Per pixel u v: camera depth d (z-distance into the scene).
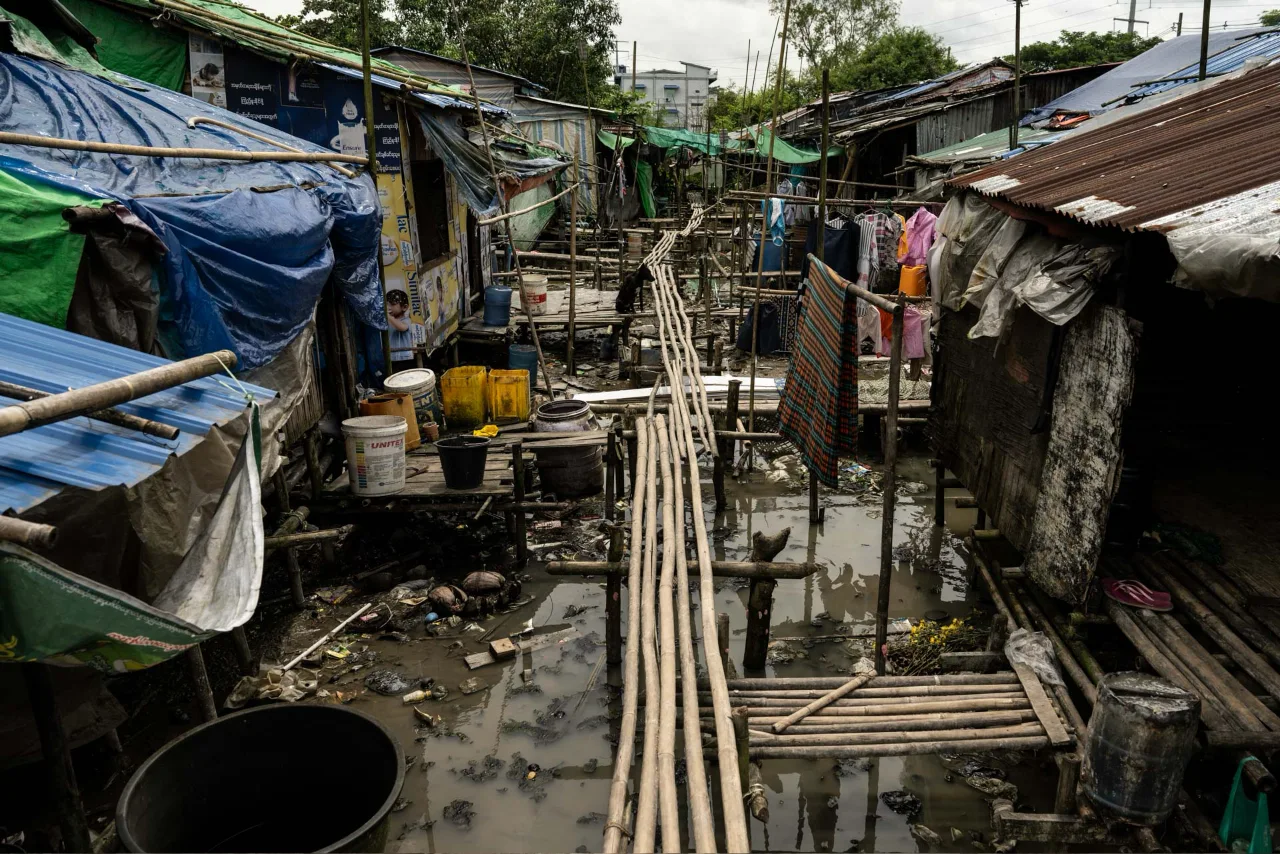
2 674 3.75
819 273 7.13
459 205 13.97
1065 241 5.59
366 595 7.14
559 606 7.13
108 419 3.62
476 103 10.94
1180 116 6.75
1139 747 4.07
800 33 35.59
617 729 5.61
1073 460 5.44
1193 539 6.03
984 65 22.59
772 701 5.09
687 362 10.33
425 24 29.22
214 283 5.50
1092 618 5.43
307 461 7.22
